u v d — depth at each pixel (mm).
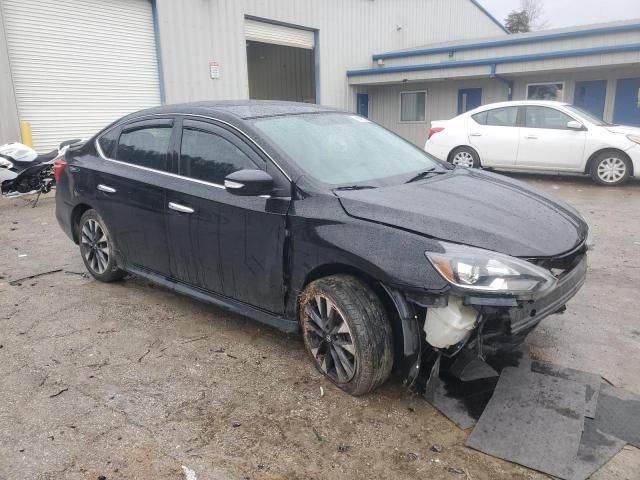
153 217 4203
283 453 2746
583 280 3396
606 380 3320
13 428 2947
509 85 17016
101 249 5012
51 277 5395
